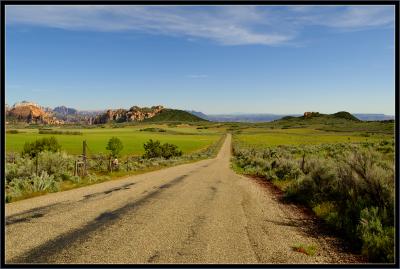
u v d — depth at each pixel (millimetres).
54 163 21750
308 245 8023
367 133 169000
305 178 14875
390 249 6941
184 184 20219
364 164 10508
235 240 8281
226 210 12047
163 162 49906
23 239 7922
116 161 34688
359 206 9461
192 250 7438
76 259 6695
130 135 178375
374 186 9672
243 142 126875
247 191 17453
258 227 9672
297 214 11625
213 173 30172
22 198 14031
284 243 8164
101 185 19547
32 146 42438
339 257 7246
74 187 18641
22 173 19469
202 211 11734
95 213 11031
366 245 7516
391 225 8141
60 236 8242
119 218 10359
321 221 10570
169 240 8141
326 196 12781
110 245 7637
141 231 8883
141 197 14672
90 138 133375
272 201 14312
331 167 14219
